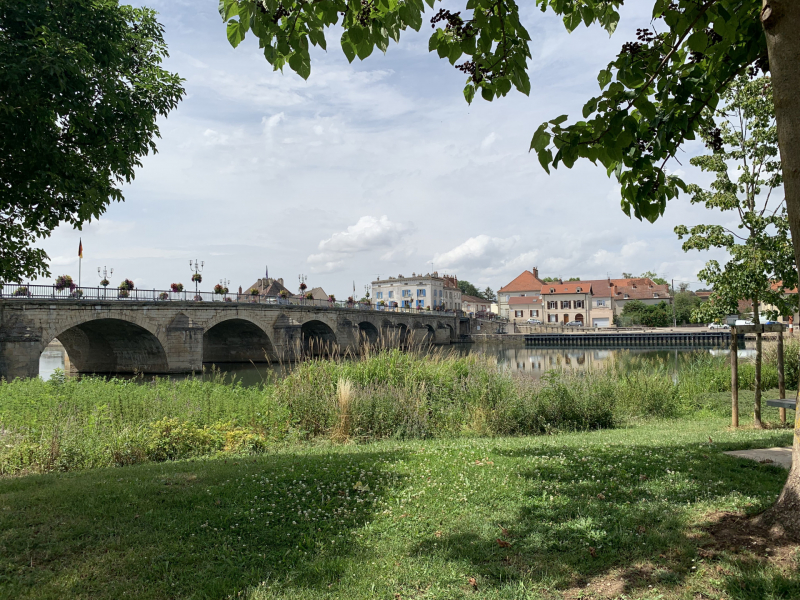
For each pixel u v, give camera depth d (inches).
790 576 135.9
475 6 181.2
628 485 221.9
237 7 174.9
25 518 204.8
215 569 163.5
